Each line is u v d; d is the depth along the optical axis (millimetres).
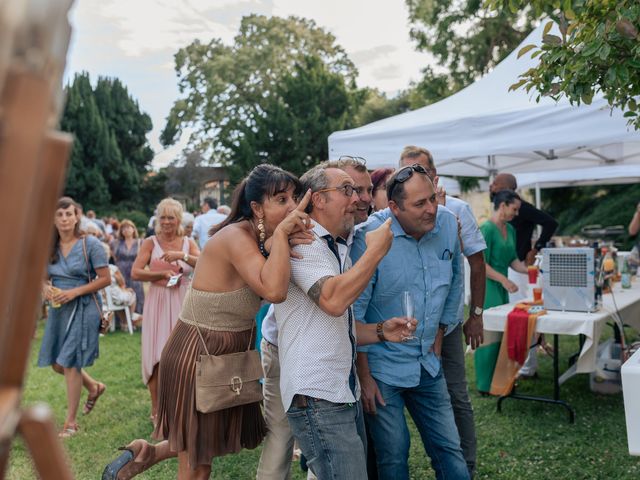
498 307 5191
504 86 6113
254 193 2539
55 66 750
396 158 6129
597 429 4691
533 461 4129
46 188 825
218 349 2635
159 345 4625
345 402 2326
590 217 22656
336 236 2516
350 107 36875
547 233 6055
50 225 833
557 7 2838
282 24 37625
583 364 4617
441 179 14781
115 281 9656
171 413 2674
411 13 22094
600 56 2547
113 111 43719
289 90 34844
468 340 3908
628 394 2408
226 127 37000
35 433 829
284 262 2242
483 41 20953
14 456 4387
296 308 2354
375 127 6441
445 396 2926
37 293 835
